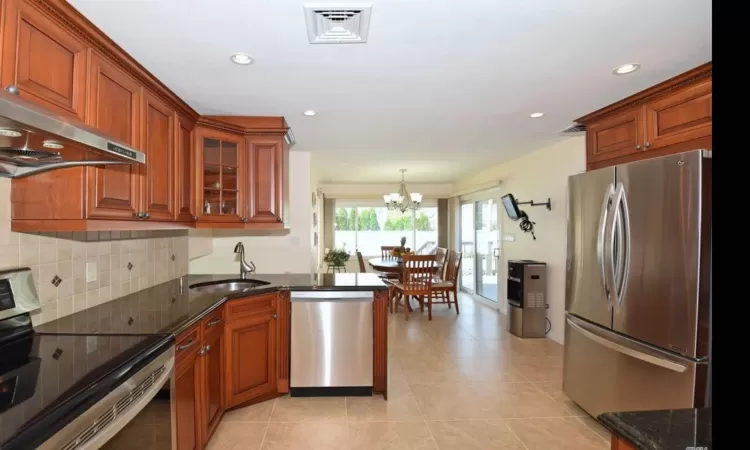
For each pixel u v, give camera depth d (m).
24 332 1.55
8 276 1.50
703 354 1.77
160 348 1.46
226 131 2.86
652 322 1.97
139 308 2.04
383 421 2.49
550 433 2.37
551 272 4.22
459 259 5.47
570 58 1.94
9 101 0.92
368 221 8.13
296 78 2.18
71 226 1.53
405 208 6.71
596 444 2.25
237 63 1.97
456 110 2.81
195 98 2.49
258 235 4.11
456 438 2.30
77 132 1.13
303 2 1.44
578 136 3.68
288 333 2.80
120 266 2.33
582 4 1.47
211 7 1.46
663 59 1.95
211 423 2.18
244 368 2.56
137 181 1.94
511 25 1.62
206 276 3.29
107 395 1.12
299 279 3.21
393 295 5.88
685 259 1.81
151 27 1.60
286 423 2.45
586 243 2.45
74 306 1.91
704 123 2.02
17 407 0.95
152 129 2.09
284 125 3.08
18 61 1.21
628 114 2.54
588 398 2.44
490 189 5.96
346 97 2.52
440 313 5.57
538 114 2.90
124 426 1.21
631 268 2.10
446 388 3.00
